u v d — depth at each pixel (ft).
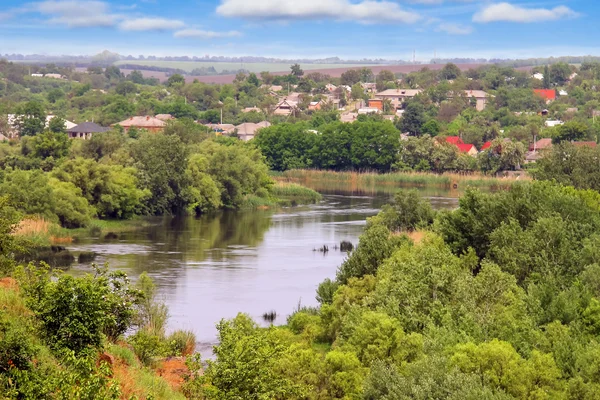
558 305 166.40
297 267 269.44
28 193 315.99
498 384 130.11
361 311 168.66
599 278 185.98
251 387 109.19
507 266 203.62
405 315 164.66
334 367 139.74
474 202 246.06
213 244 315.37
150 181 409.08
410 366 130.93
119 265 260.62
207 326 188.34
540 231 212.64
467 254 217.77
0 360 94.79
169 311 201.77
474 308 164.66
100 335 113.50
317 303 216.54
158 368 133.08
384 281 179.32
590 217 235.81
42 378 91.61
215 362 114.21
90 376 84.74
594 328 162.40
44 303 110.01
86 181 367.25
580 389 130.62
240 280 244.42
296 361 138.82
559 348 144.56
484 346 135.54
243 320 153.07
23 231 289.53
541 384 132.46
